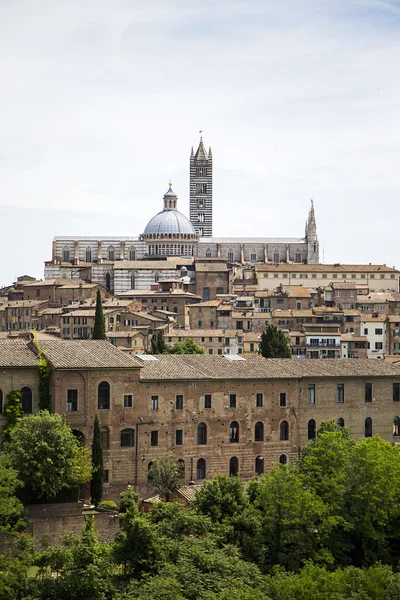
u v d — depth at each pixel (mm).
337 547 193750
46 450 195125
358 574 174000
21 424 199375
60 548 173125
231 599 159500
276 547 187750
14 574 165125
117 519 193750
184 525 183875
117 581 171500
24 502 195250
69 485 199250
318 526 190625
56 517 189500
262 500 194000
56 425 199375
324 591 168750
